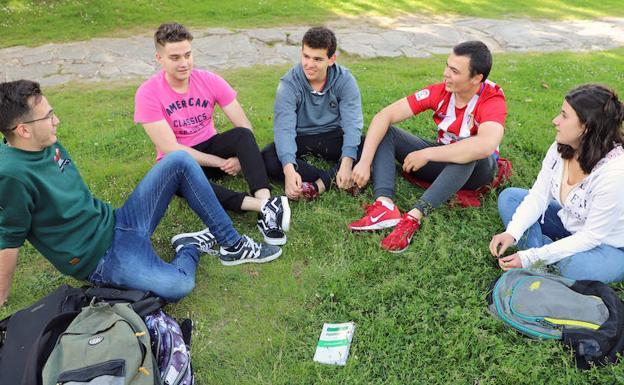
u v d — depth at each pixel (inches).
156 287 121.4
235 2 439.5
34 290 135.6
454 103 155.8
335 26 394.9
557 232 142.6
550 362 112.5
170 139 161.3
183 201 167.5
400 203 166.6
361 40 358.6
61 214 115.6
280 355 115.2
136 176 184.2
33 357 96.4
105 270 122.4
